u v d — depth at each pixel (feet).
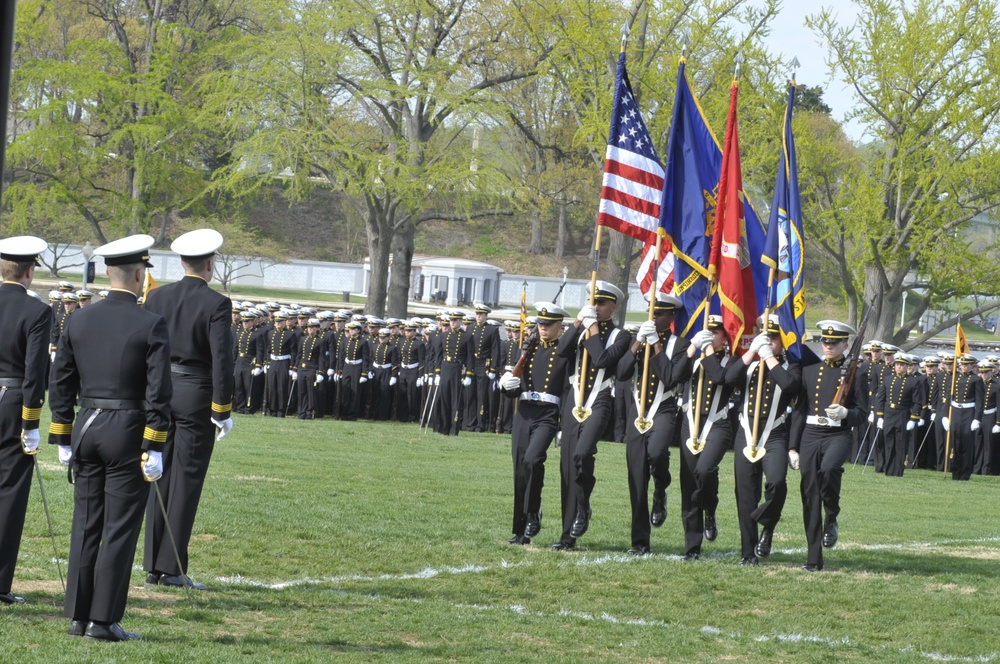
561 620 34.17
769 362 44.62
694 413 46.24
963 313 147.43
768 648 32.19
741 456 45.47
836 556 48.65
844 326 46.19
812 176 138.41
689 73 129.59
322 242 324.80
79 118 200.54
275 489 56.75
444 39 160.25
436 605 35.01
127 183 197.16
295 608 33.01
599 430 45.96
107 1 194.29
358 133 157.07
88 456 28.35
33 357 30.76
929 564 47.26
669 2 128.47
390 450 81.30
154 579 34.88
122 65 178.09
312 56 144.36
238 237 269.03
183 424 35.17
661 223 48.44
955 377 95.61
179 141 182.80
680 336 48.34
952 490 84.48
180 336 35.24
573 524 46.29
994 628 36.11
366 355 109.40
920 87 133.39
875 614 37.45
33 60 172.55
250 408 107.96
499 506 56.54
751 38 128.98
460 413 104.12
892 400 94.68
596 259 48.49
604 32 128.16
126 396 28.48
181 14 197.88
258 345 107.45
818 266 278.67
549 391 46.78
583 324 46.47
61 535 41.34
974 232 180.04
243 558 40.24
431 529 48.62
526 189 156.46
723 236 49.26
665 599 38.17
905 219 140.46
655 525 49.14
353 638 29.71
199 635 28.53
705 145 51.39
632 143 50.44
